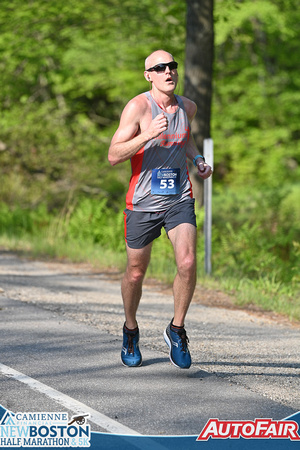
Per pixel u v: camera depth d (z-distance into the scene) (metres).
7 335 13.71
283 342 14.53
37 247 26.75
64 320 15.23
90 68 55.06
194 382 11.20
